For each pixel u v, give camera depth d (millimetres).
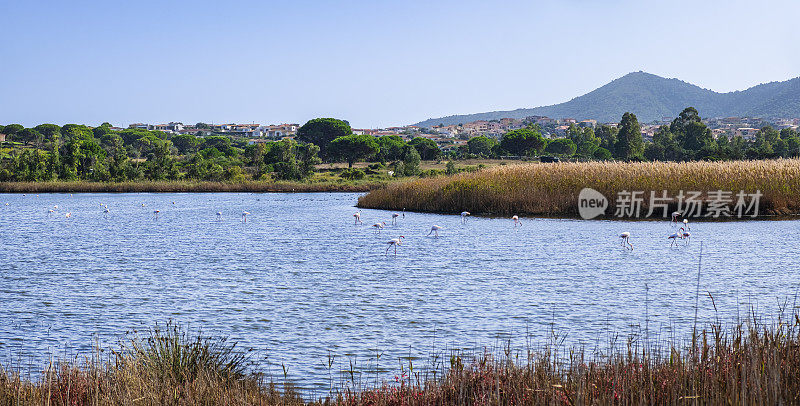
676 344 12719
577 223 41969
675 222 41250
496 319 16062
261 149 131875
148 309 17734
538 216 47219
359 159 153250
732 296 18219
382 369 12164
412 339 14367
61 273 23828
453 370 9531
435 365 12219
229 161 140125
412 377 11469
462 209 52281
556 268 24000
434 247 30688
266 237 36094
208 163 113812
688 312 16344
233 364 11188
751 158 130625
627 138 175000
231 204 68562
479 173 59625
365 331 15133
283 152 122312
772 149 193375
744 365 7637
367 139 150500
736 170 49594
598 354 11789
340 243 32875
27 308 17875
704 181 47031
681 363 8695
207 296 19422
